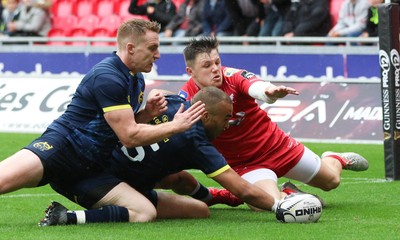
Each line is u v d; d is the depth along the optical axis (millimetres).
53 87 37531
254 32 41031
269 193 18938
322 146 32625
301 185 24375
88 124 17312
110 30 47844
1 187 16672
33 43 47219
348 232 16328
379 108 33250
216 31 41938
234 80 19531
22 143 33781
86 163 17453
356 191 22906
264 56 38938
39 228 16781
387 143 24656
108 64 17234
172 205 18484
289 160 20297
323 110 33938
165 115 18047
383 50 24000
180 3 44688
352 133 33344
